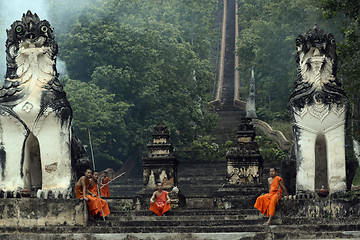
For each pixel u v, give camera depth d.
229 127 45.06
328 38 15.68
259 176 22.00
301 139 15.47
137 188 31.72
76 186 14.55
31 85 14.66
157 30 39.22
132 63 36.88
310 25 37.69
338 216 14.02
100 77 35.00
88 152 33.66
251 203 20.42
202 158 37.06
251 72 47.06
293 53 39.38
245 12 64.75
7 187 14.48
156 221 14.63
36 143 15.12
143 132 35.94
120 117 34.03
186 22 55.72
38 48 14.75
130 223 14.55
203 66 41.75
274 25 42.19
